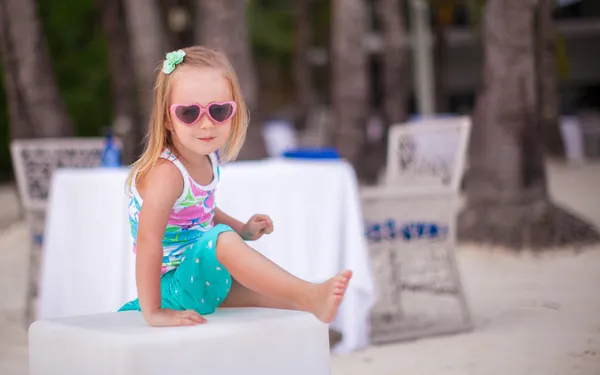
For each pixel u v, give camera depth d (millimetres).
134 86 14000
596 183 14617
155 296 2727
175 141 2922
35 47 10555
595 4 25094
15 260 8789
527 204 8141
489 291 6363
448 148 5910
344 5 11820
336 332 5234
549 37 17297
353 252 4871
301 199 4844
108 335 2594
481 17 16875
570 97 27531
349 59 11867
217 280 2852
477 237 8086
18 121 10570
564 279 6676
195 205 2916
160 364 2576
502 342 4824
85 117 22453
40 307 5086
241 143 3043
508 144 8281
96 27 22625
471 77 25844
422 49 17047
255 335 2738
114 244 4910
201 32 9539
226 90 2912
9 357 4879
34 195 6219
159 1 16109
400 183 6203
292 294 2697
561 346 4648
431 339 5031
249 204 4734
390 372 4289
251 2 32125
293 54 34094
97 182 4973
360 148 11914
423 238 5359
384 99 15719
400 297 5840
